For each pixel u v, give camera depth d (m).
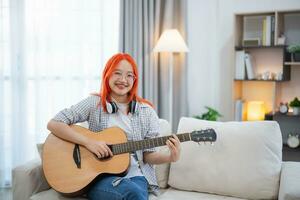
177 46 3.44
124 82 2.12
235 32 3.47
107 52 3.83
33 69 3.70
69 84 3.78
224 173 2.10
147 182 2.08
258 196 2.04
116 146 2.01
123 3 3.69
